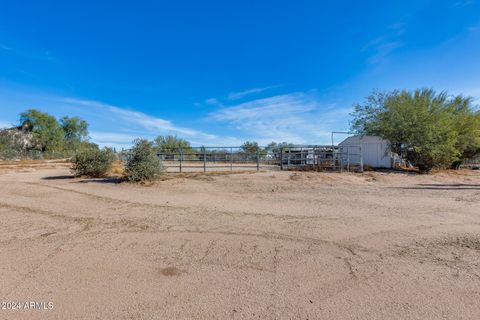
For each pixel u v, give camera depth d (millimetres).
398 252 4605
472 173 19672
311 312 2873
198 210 7738
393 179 15609
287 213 7414
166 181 13391
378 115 21828
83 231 5750
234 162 25094
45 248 4723
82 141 74062
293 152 21969
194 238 5289
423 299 3139
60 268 3914
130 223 6375
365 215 7199
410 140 19344
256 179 14430
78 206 8289
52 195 10117
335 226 6141
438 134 18562
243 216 7051
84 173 16109
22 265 4012
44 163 34531
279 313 2852
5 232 5684
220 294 3227
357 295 3227
